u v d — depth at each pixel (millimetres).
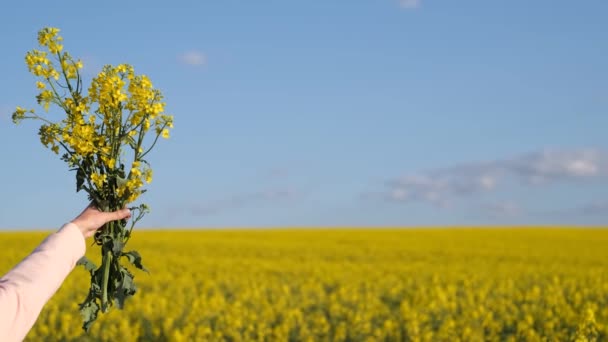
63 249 2305
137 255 3260
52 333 10789
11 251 27375
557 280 16719
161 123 3377
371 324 11492
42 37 3324
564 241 40781
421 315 11391
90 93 3246
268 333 10820
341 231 52188
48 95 3254
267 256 28859
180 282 17578
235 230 54344
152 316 11852
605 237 44500
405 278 19984
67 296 14586
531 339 9445
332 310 12477
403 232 50688
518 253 31234
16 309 2107
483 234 48031
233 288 16328
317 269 21188
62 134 3182
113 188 3182
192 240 38844
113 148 3242
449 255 30203
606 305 13656
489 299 13789
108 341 10438
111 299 3287
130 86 3277
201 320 11578
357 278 19156
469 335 10078
